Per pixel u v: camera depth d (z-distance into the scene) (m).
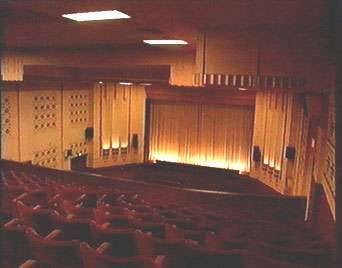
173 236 3.55
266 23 4.32
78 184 8.45
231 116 13.73
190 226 4.28
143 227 3.73
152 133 14.96
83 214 4.21
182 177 13.99
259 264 2.58
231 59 4.84
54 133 12.84
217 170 14.02
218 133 14.01
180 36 5.71
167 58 8.06
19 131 11.67
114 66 8.66
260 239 4.16
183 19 4.25
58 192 5.62
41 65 9.51
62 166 13.23
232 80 4.88
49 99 12.55
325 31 4.38
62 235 3.12
